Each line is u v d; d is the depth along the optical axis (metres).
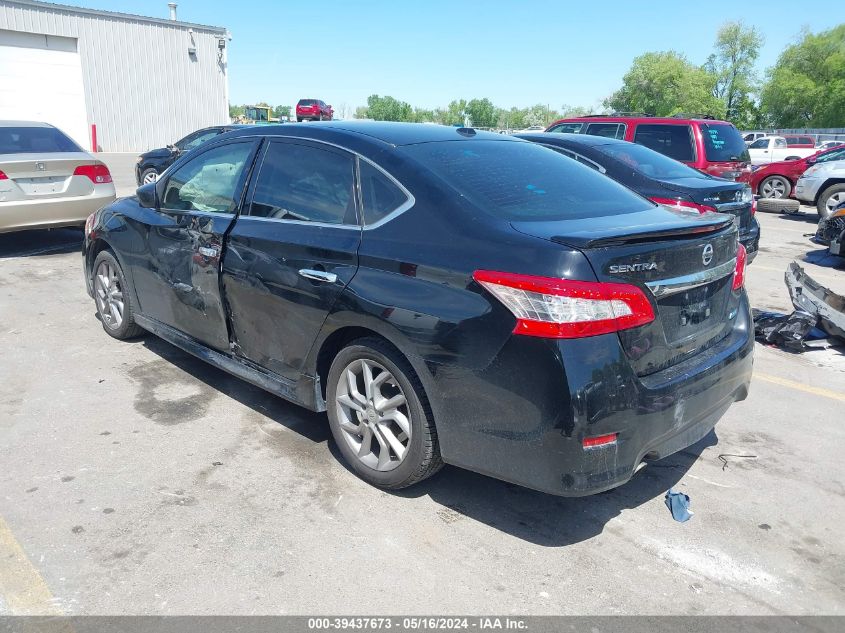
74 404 4.16
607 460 2.65
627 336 2.67
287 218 3.60
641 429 2.72
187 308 4.28
